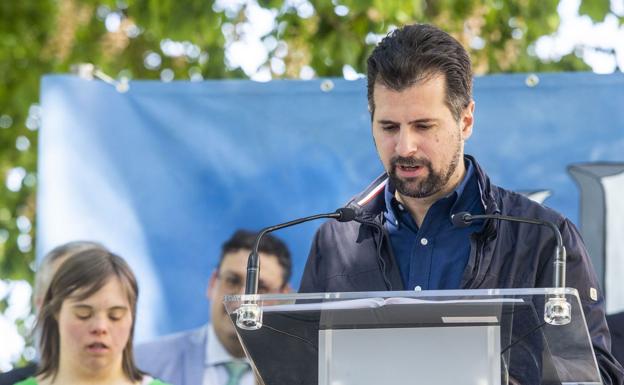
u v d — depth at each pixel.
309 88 9.52
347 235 7.12
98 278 9.30
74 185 9.48
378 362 5.72
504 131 9.29
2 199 17.92
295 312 5.71
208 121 9.53
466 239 6.91
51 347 9.27
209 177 9.48
